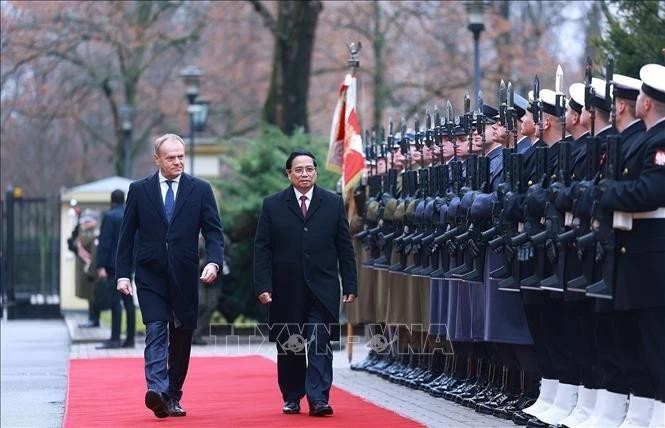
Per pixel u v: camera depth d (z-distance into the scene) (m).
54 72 83.88
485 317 21.83
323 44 79.50
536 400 21.62
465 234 22.08
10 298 59.84
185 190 22.88
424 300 27.33
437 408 23.88
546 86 60.31
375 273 30.84
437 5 67.06
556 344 20.19
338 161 33.00
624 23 30.95
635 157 17.39
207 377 30.31
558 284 18.73
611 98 18.41
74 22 70.81
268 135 47.38
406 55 74.88
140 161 106.69
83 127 91.19
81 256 47.91
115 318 41.38
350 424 21.39
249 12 83.06
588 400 19.55
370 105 75.94
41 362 37.34
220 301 44.25
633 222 17.58
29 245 61.72
